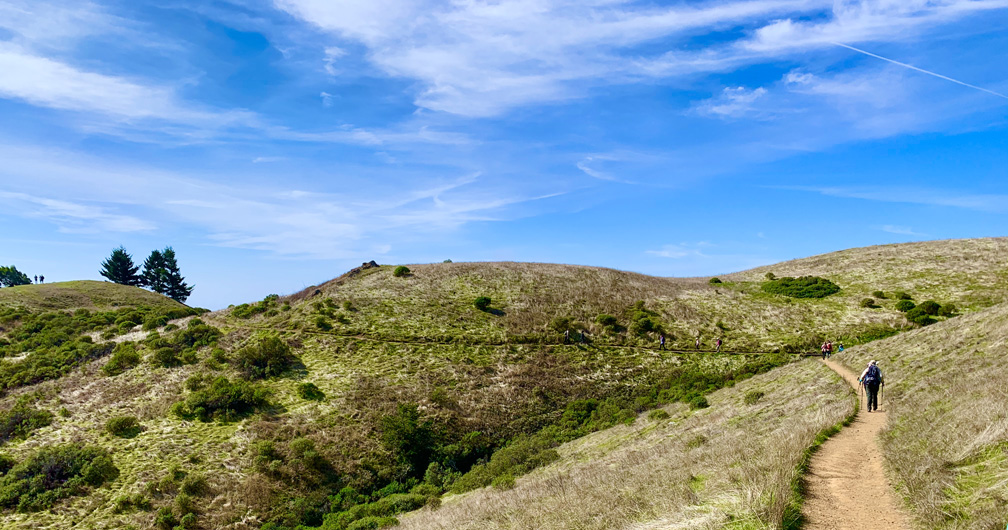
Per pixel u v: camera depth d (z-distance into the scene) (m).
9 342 57.66
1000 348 22.53
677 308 64.19
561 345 54.28
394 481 33.44
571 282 73.44
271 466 31.91
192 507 28.23
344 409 39.66
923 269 71.81
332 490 31.75
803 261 92.44
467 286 70.31
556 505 15.97
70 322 63.84
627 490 15.03
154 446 33.38
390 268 78.56
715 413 31.39
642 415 39.75
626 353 53.31
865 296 64.69
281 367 45.88
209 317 62.66
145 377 43.50
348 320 57.25
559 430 40.00
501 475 30.52
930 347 30.45
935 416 15.49
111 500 28.33
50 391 41.03
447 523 20.06
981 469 10.34
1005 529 7.62
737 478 12.18
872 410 20.66
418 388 43.59
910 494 10.39
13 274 125.56
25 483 28.53
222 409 37.97
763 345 53.62
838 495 11.09
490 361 49.91
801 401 26.23
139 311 67.06
